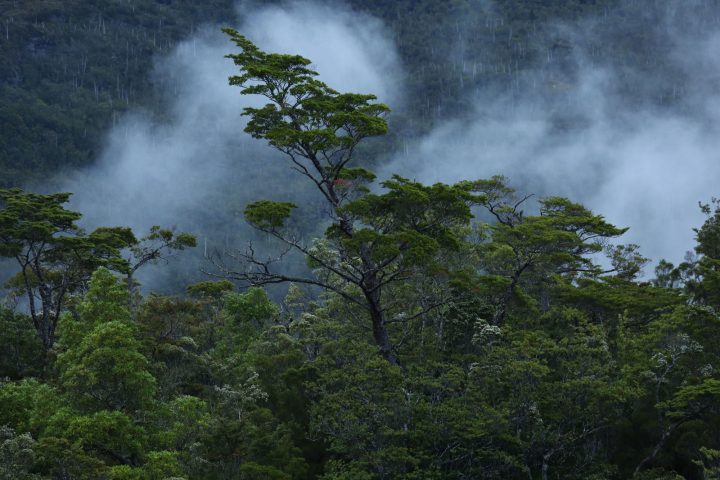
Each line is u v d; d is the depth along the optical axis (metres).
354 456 36.50
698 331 43.62
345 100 41.56
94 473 32.75
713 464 35.69
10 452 31.91
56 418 35.28
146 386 36.47
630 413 42.84
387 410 35.69
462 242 55.53
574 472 39.03
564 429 39.72
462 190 42.62
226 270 41.53
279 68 42.12
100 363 35.88
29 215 58.97
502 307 49.12
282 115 41.53
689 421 40.56
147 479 33.31
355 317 49.03
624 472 40.25
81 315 40.56
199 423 38.72
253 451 38.34
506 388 39.22
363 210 40.03
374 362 36.94
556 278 57.22
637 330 53.31
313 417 39.41
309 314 55.38
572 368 39.47
